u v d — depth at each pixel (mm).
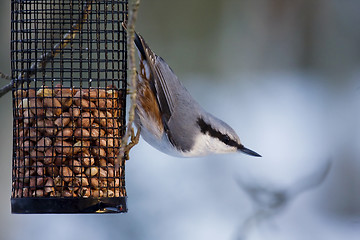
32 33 9656
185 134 9664
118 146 8914
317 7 16281
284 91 15344
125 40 9273
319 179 12727
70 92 8711
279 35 16234
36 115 8625
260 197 12078
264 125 14680
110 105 8891
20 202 8453
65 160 8586
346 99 15461
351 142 14531
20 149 8719
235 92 15133
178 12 15398
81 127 8656
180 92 9719
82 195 8500
